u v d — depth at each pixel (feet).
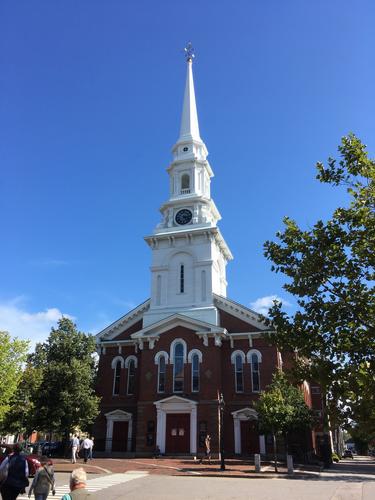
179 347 131.23
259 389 124.77
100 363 142.00
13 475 39.65
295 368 29.86
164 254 147.54
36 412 120.37
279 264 32.09
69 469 88.58
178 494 59.62
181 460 109.40
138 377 135.95
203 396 123.24
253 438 120.26
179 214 154.61
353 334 28.45
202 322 130.00
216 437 118.42
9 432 145.07
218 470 89.30
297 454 116.37
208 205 158.30
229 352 130.52
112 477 78.33
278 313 31.32
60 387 122.11
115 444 131.54
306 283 30.12
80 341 131.85
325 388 27.63
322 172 32.78
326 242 30.86
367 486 71.00
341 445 253.65
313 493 61.82
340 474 94.53
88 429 139.03
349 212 30.78
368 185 31.37
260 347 128.67
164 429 122.31
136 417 132.16
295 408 98.53
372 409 24.77
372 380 25.20
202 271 141.59
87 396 123.24
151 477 78.64
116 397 136.67
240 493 60.75
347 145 32.19
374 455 290.76
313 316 29.66
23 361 120.06
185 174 164.25
